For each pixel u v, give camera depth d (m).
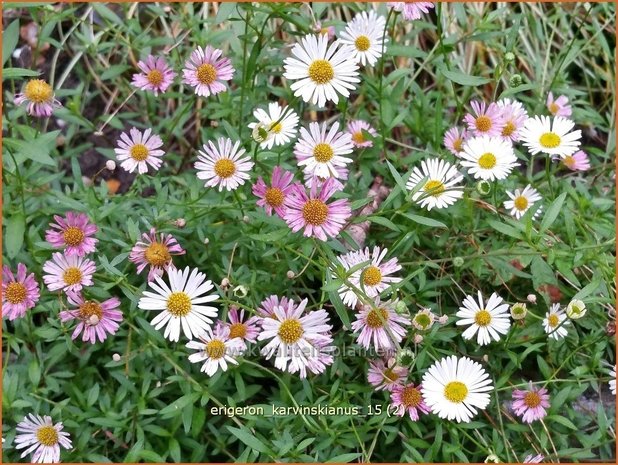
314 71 0.21
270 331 0.19
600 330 0.23
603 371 0.22
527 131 0.23
